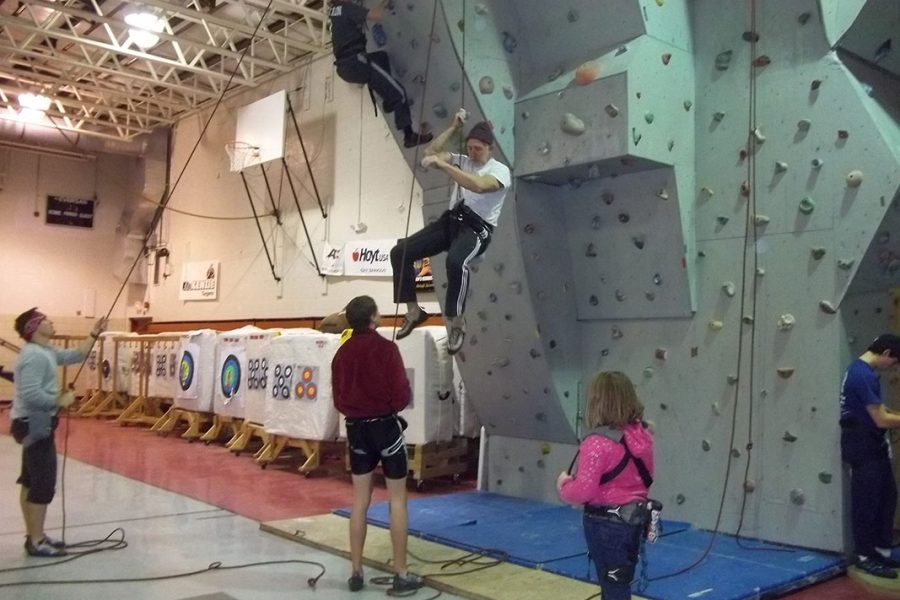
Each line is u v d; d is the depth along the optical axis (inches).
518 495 299.9
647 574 194.5
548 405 277.9
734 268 236.7
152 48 523.2
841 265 212.8
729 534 235.5
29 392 204.8
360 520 191.8
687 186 241.8
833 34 215.8
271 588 190.4
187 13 427.2
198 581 194.9
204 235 609.3
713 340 241.9
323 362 349.1
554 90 236.5
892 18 219.8
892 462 228.4
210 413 467.5
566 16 239.1
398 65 249.3
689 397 247.9
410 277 196.7
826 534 214.5
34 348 209.0
